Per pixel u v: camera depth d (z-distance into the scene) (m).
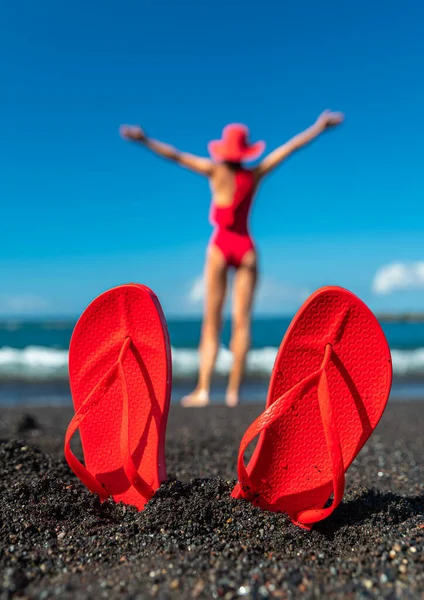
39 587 1.53
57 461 2.97
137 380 2.17
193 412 6.67
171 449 4.06
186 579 1.52
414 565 1.62
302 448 2.02
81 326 2.21
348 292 1.92
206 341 7.79
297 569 1.60
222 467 3.48
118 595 1.45
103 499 2.19
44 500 2.17
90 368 2.22
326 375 1.90
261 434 2.02
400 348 20.31
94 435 2.23
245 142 7.44
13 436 4.54
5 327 38.25
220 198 7.44
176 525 1.89
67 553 1.77
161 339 2.11
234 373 7.89
